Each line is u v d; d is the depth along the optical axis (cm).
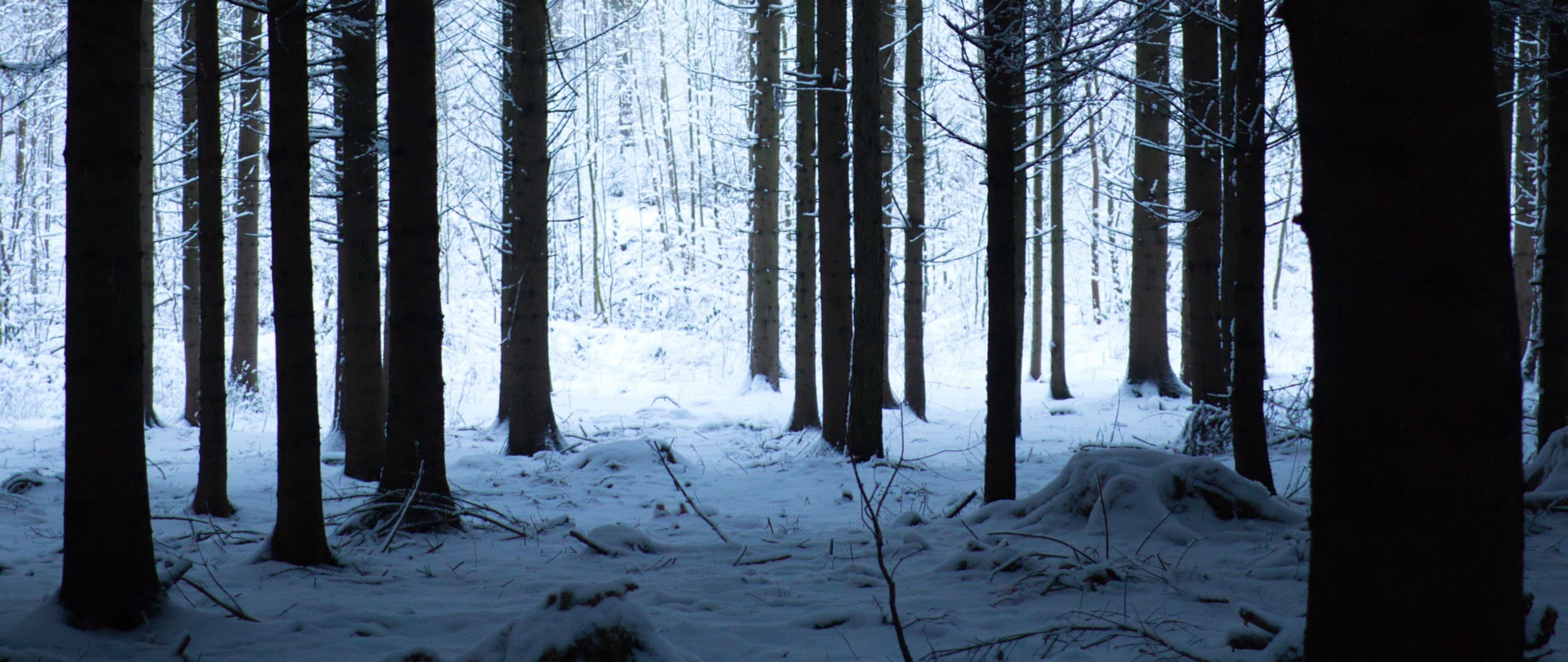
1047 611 480
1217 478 666
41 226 2534
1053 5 716
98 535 448
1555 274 767
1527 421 1148
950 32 2042
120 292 456
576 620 377
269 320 2880
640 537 681
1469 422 202
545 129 1316
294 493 624
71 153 448
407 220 752
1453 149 202
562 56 1434
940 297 3344
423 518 745
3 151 2575
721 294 3331
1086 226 3066
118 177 453
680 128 3762
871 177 1145
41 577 591
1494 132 207
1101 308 3052
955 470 1120
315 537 626
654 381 2562
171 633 448
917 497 940
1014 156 762
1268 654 343
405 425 756
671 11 3459
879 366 1167
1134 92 1739
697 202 3706
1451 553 204
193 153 1669
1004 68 716
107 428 451
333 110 1189
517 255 1318
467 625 477
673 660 374
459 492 972
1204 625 445
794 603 512
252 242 1844
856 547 664
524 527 772
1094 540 627
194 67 1550
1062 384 1897
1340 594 217
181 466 1177
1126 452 711
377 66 1108
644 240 3659
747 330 2825
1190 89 1097
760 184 2130
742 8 2092
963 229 3369
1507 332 207
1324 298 219
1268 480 761
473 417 1797
